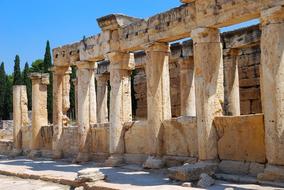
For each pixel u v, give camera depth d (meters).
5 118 65.31
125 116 20.52
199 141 15.39
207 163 14.90
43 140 27.28
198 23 15.67
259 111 22.33
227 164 14.77
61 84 25.55
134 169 18.25
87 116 22.80
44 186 15.45
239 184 12.99
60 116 25.33
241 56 23.42
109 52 20.42
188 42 22.67
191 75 22.80
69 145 24.81
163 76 18.27
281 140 12.52
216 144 15.32
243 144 14.40
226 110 21.44
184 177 13.48
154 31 18.09
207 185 12.88
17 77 66.88
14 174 18.75
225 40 20.98
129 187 12.90
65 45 24.56
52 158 25.22
